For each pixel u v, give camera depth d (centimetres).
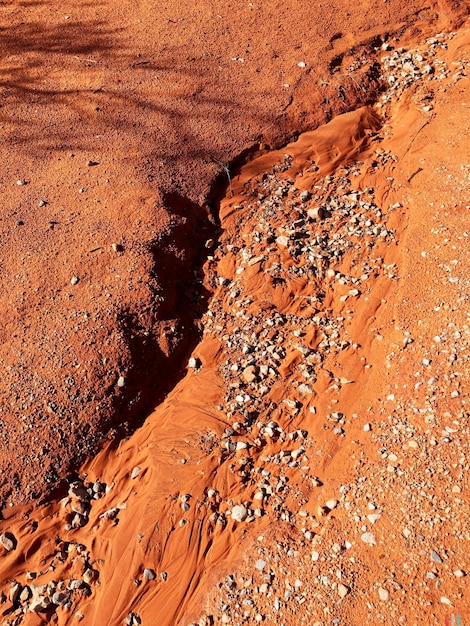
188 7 880
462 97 756
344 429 486
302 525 433
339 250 628
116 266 588
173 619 406
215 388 530
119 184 661
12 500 463
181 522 447
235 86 780
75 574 437
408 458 438
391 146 738
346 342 550
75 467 489
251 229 664
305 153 740
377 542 400
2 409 493
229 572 418
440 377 478
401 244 618
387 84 817
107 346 533
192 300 612
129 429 519
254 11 878
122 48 813
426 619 353
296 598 389
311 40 842
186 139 723
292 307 593
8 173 675
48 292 568
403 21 877
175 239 629
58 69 785
